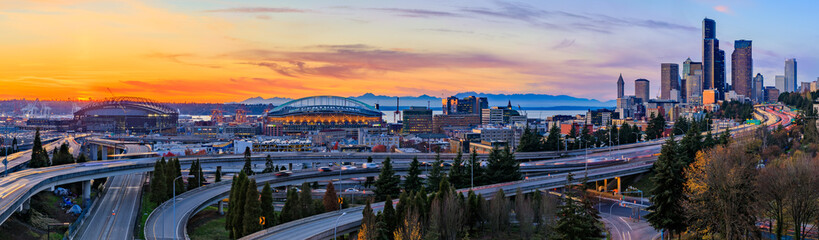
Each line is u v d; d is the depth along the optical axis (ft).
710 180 320.29
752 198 317.83
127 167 624.59
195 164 643.45
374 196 584.81
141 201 538.06
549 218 426.10
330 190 507.30
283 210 449.89
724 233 317.22
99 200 547.08
